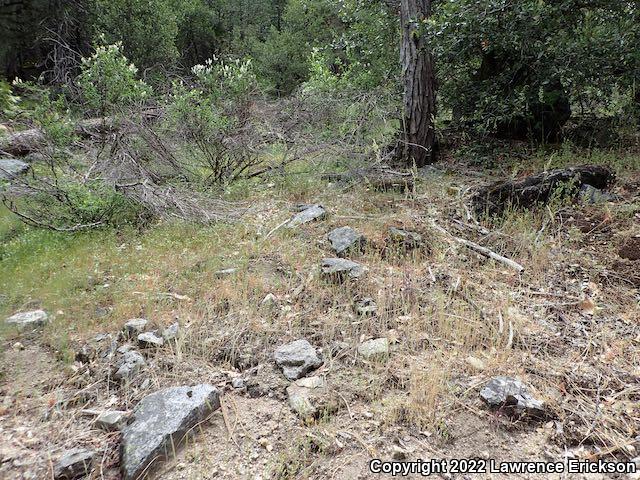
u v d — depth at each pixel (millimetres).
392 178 5188
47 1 11133
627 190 4535
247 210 4703
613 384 2396
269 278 3473
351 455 2018
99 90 5738
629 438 2074
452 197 4723
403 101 6012
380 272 3494
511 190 4500
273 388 2398
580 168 4570
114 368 2549
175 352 2650
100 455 2027
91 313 3055
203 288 3281
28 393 2377
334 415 2236
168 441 1990
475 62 6543
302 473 1934
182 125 5367
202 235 4145
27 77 11820
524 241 3777
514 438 2100
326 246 3957
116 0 12492
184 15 19812
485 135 5898
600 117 6543
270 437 2111
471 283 3316
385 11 7359
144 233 4324
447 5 5387
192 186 5234
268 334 2805
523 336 2770
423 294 3227
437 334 2811
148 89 6004
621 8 5387
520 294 3225
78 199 4516
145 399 2248
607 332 2777
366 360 2576
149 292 3225
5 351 2689
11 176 4836
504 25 5211
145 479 1898
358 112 6020
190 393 2256
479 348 2668
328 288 3307
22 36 11234
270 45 19172
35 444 2072
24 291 3332
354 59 8055
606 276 3359
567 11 5398
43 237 4172
